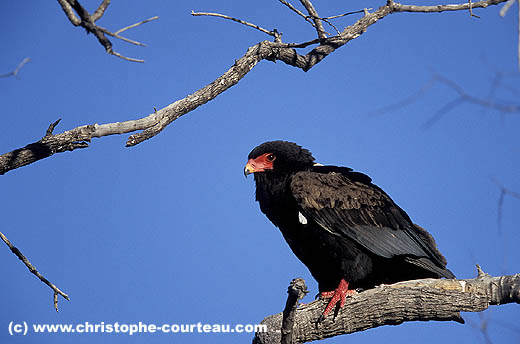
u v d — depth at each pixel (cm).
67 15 584
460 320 903
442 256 1139
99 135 866
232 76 1036
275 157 1155
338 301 948
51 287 835
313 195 1101
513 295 877
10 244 831
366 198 1119
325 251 1110
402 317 925
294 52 1175
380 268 1124
